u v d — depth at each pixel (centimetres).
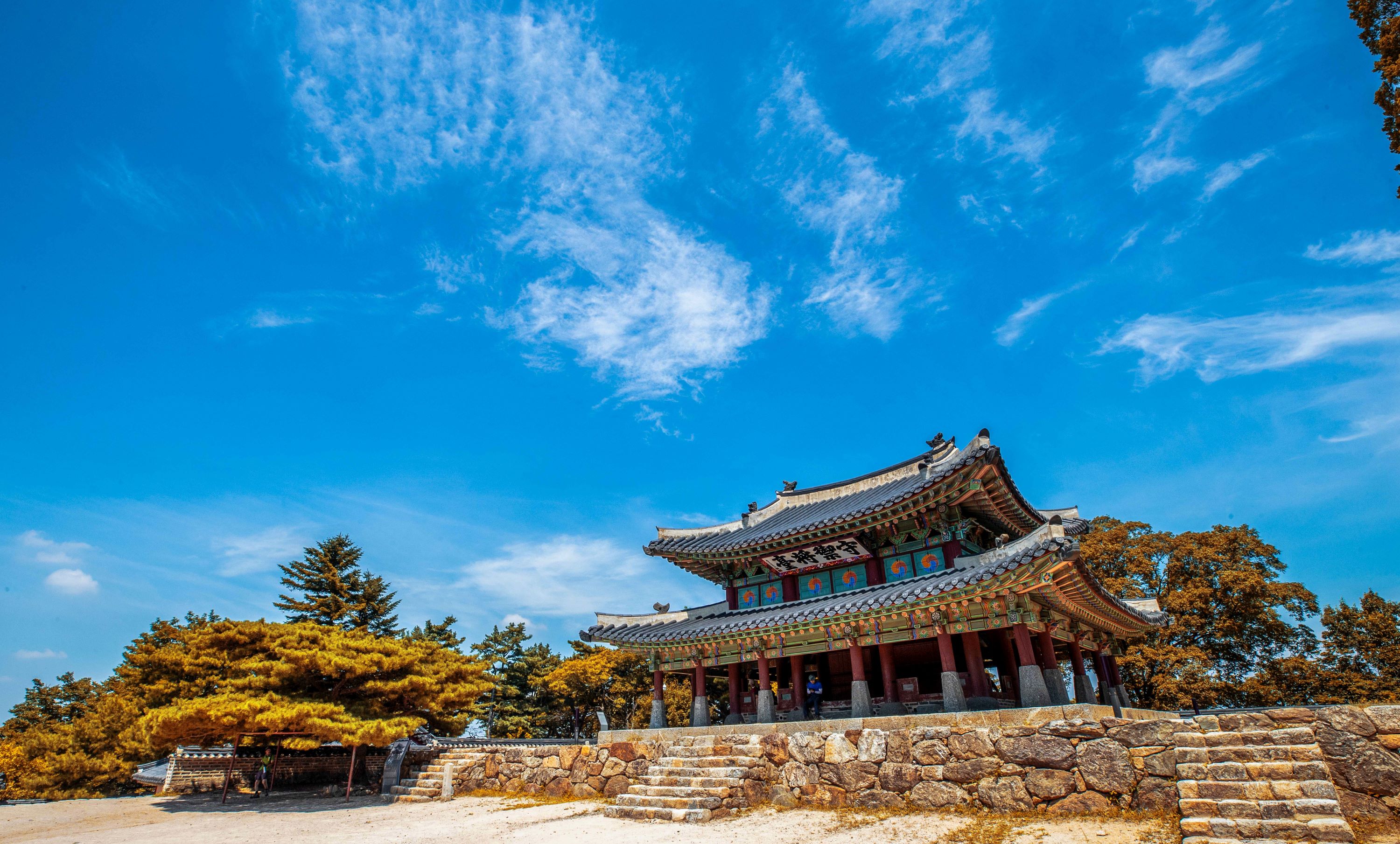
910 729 2027
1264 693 4222
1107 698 2838
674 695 6362
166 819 2958
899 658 2908
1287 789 1352
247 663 3372
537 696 7081
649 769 2414
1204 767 1504
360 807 2998
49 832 2722
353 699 3512
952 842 1611
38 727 5919
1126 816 1617
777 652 2728
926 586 2309
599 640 3170
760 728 2377
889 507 2612
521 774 2961
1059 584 2139
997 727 1891
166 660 3897
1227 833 1277
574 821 2214
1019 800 1786
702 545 3275
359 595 6103
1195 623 4425
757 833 1839
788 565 3073
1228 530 4719
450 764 3136
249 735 3531
